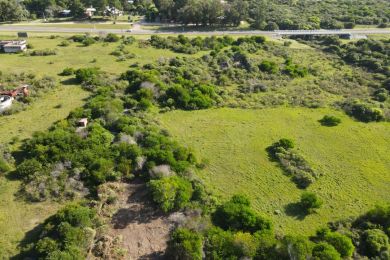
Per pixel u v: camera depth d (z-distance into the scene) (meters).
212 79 74.25
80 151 45.47
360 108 63.47
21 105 58.16
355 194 44.28
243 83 74.19
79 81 68.19
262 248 33.78
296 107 65.81
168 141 49.59
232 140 54.31
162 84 66.88
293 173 47.19
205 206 39.53
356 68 86.56
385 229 37.38
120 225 37.00
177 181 40.84
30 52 82.62
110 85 66.06
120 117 54.25
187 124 57.78
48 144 46.44
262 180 45.97
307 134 57.16
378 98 70.31
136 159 44.41
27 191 39.94
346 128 59.19
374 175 48.00
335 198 43.41
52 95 62.81
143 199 40.41
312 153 52.25
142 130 51.81
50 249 32.19
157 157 45.25
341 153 52.56
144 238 35.69
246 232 36.09
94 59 80.06
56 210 38.16
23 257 32.66
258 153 51.50
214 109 63.28
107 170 42.84
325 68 86.12
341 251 34.06
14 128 52.34
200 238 34.19
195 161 47.66
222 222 38.06
